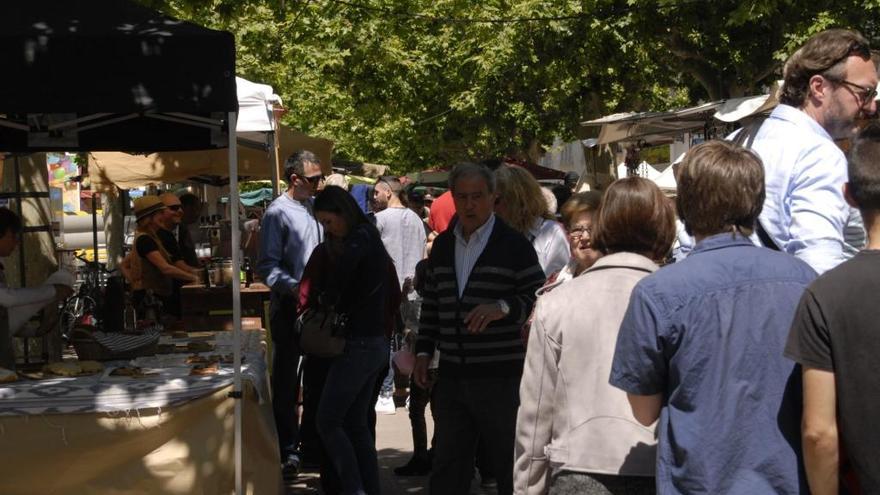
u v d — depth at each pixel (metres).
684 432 3.55
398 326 10.49
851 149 3.48
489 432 6.25
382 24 27.64
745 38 23.55
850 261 3.34
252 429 6.66
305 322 7.17
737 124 17.39
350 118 38.47
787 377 3.50
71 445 6.07
